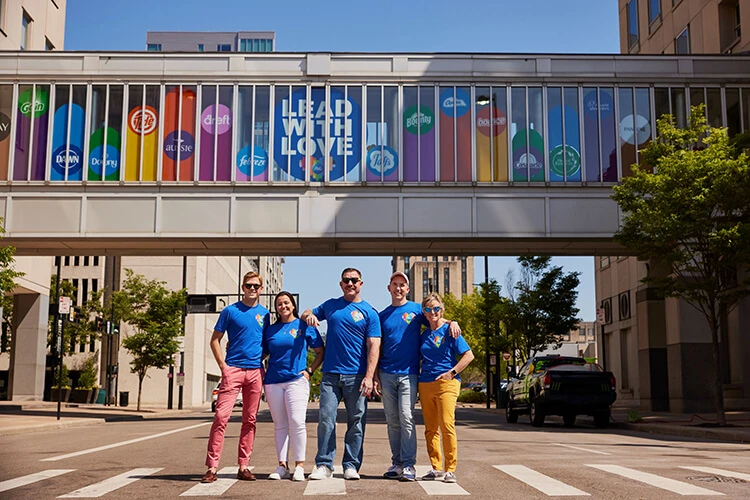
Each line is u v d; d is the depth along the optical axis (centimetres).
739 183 2116
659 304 3244
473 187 2831
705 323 2972
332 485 816
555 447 1460
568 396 2253
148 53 2881
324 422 868
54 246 2967
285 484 834
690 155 2150
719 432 1823
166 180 2833
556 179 2838
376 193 2828
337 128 2855
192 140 2855
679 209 2162
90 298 7394
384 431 2017
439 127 2856
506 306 4181
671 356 3022
